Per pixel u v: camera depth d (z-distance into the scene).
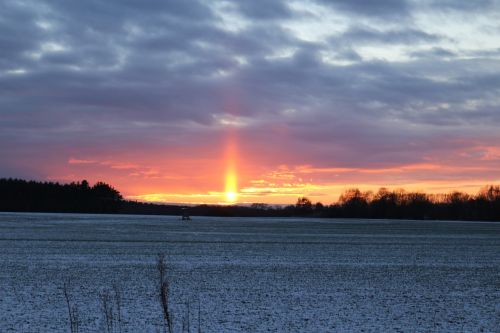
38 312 20.75
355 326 19.41
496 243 62.88
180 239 62.28
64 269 32.62
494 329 19.31
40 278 28.97
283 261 38.84
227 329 18.77
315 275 31.70
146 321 19.61
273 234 77.19
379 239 67.62
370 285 28.42
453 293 26.39
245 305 22.73
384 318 20.69
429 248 53.69
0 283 27.14
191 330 18.56
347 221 169.12
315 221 165.62
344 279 30.34
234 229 93.81
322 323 19.78
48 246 49.03
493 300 24.69
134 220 140.38
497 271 34.94
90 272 31.47
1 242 53.25
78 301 22.94
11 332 17.95
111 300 23.28
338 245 55.97
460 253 48.38
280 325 19.41
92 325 18.92
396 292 26.41
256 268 34.53
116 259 38.41
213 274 31.52
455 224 145.50
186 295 24.78
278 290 26.41
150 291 25.58
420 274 32.97
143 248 48.34
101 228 87.38
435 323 20.05
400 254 46.41
